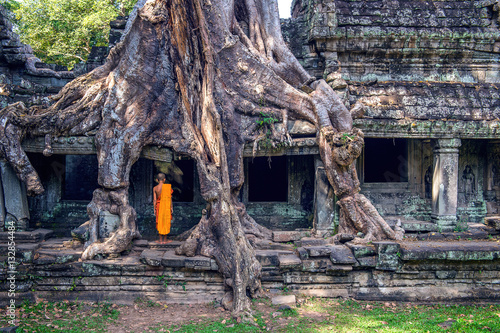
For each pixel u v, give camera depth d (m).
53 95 10.15
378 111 9.93
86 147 9.45
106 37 19.83
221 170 8.70
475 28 11.06
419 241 9.43
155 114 9.21
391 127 9.90
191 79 9.23
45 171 11.22
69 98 9.73
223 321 7.13
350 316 7.46
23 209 9.70
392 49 10.96
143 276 8.41
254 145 9.50
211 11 9.31
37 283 8.22
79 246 9.03
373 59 11.10
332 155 9.24
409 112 10.06
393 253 8.62
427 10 11.18
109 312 7.69
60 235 11.09
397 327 6.87
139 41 8.93
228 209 8.45
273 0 10.75
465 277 8.83
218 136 8.78
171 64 9.19
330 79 10.05
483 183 11.69
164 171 11.96
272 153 9.69
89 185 13.03
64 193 11.87
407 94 10.41
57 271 8.23
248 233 9.73
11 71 11.51
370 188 11.32
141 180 11.33
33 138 9.49
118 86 9.14
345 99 9.79
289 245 9.49
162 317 7.46
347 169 9.37
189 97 9.24
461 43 10.99
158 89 9.20
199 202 11.48
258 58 9.67
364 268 8.68
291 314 7.41
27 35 20.06
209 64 8.96
